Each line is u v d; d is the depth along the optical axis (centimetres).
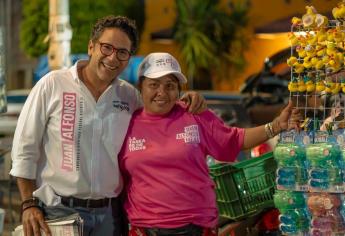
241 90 1104
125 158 474
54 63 1007
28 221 466
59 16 1005
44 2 1767
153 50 2070
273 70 1193
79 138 466
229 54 1939
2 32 698
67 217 459
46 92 466
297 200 458
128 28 467
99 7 1794
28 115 467
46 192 472
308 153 446
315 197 446
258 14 1950
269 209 560
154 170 467
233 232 554
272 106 967
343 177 443
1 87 693
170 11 2100
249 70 1953
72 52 1761
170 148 466
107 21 466
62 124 465
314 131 460
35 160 471
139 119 479
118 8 1897
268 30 1581
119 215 493
